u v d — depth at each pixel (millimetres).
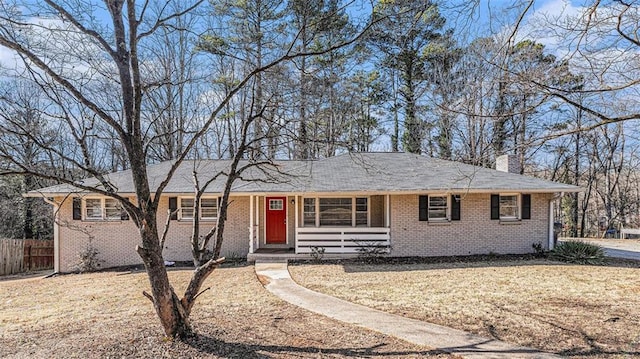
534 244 14961
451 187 14023
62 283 12297
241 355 5238
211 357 5133
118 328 6562
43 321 7676
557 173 30500
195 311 7801
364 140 25172
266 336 6094
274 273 11984
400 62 20391
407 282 10586
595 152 28359
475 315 7367
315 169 16406
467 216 14945
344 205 15562
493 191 14062
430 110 21609
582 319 7055
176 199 14961
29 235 23438
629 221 29781
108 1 5695
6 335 6543
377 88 24656
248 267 13188
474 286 9969
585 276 11172
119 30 5688
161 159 21453
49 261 18625
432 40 15305
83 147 5859
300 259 14359
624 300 8445
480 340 5977
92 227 14711
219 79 15820
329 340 5949
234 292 9664
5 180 22781
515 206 15164
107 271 14008
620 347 5637
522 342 5879
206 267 5961
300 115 11742
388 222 14727
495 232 14953
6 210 22734
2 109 11531
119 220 14805
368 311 7723
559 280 10633
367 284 10398
